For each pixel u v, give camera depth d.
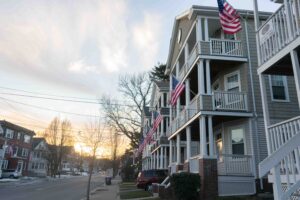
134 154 50.09
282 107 16.02
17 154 56.81
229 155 15.34
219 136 18.72
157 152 34.19
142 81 46.41
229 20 14.15
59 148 65.56
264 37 10.02
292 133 8.27
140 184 25.20
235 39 18.02
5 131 51.94
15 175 49.09
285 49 8.70
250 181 15.05
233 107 16.11
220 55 16.81
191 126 19.30
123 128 43.72
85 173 97.44
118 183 40.34
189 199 14.53
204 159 15.04
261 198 13.38
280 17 9.09
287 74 10.47
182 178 14.67
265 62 9.88
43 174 70.00
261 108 16.12
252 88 16.42
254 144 15.57
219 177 14.95
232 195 14.69
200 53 16.72
